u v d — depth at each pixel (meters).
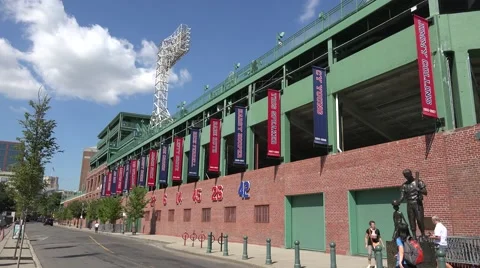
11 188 16.56
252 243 27.62
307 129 28.08
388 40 19.09
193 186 38.47
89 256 19.39
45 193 17.42
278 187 25.59
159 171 49.44
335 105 22.23
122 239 37.50
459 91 15.98
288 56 26.70
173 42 74.06
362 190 19.56
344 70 21.61
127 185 59.69
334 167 21.20
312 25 24.97
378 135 31.41
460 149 15.03
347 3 22.48
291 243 24.27
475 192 14.30
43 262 16.67
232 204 30.88
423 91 15.94
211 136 34.06
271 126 25.97
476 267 11.81
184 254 22.27
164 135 49.84
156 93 73.62
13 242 28.28
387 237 18.16
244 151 30.08
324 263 16.47
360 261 17.00
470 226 14.27
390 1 19.50
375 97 23.08
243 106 33.88
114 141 89.12
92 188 93.75
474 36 16.38
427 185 16.05
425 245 11.52
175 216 42.38
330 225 20.92
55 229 64.56
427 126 27.25
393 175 17.70
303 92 24.69
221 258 19.16
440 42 16.69
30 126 16.41
